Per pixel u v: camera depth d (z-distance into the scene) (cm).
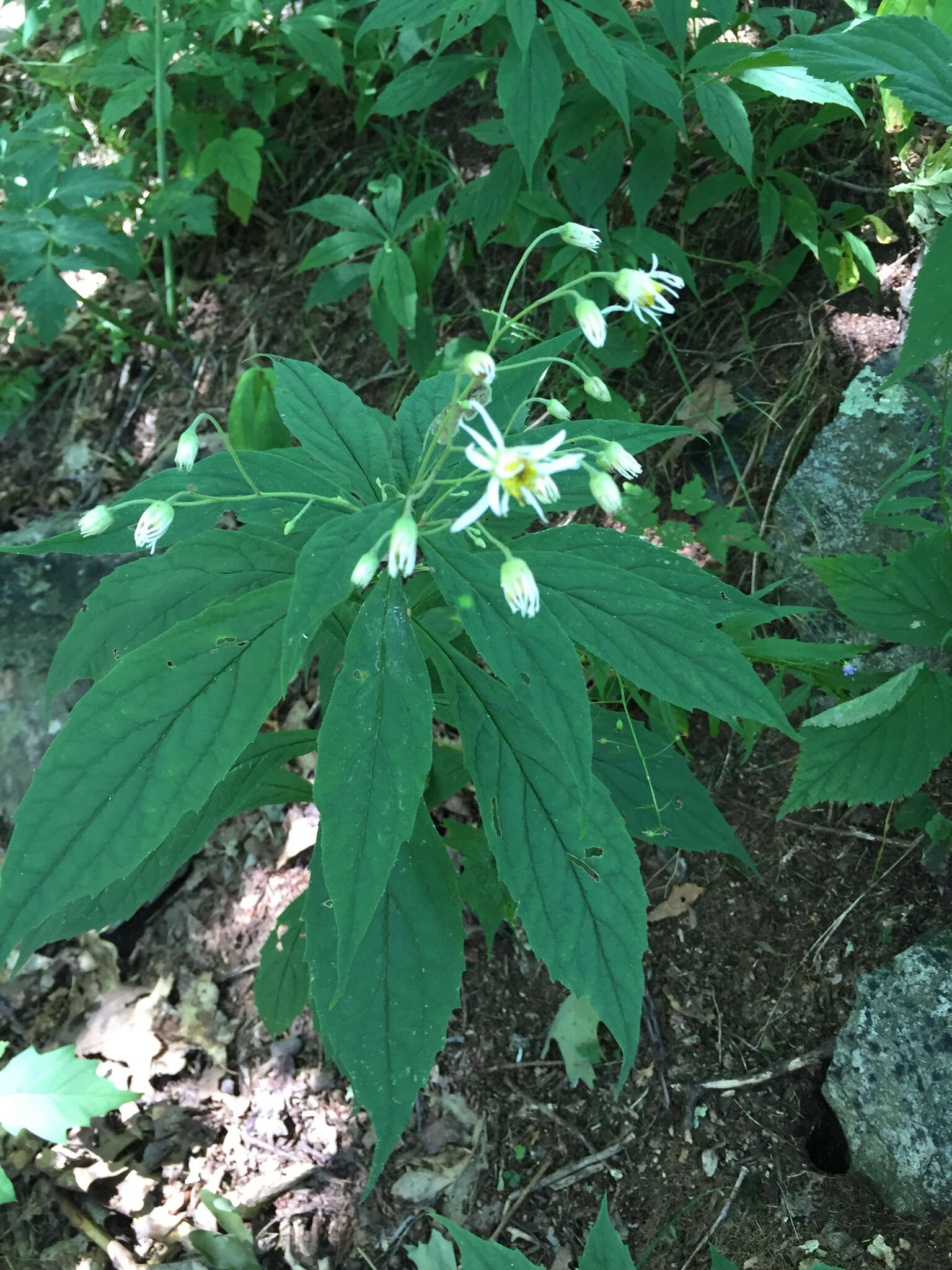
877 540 302
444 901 210
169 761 163
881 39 200
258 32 459
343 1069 200
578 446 201
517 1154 279
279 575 198
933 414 301
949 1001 246
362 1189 282
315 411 199
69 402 480
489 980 306
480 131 332
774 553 323
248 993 321
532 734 195
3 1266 276
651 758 247
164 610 203
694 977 288
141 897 225
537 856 189
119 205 436
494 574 165
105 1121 300
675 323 369
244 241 486
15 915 154
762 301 349
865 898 278
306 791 257
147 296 491
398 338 402
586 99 322
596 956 187
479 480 193
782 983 279
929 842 274
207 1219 281
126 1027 317
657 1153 267
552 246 343
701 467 345
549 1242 263
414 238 411
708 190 332
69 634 200
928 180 312
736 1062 273
